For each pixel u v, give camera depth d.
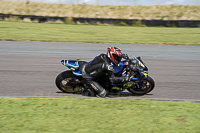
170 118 16.72
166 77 31.33
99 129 14.73
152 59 42.47
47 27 82.50
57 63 37.47
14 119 16.11
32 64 36.28
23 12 128.12
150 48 53.53
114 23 97.81
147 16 128.12
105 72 22.31
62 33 71.25
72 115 17.02
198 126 15.42
